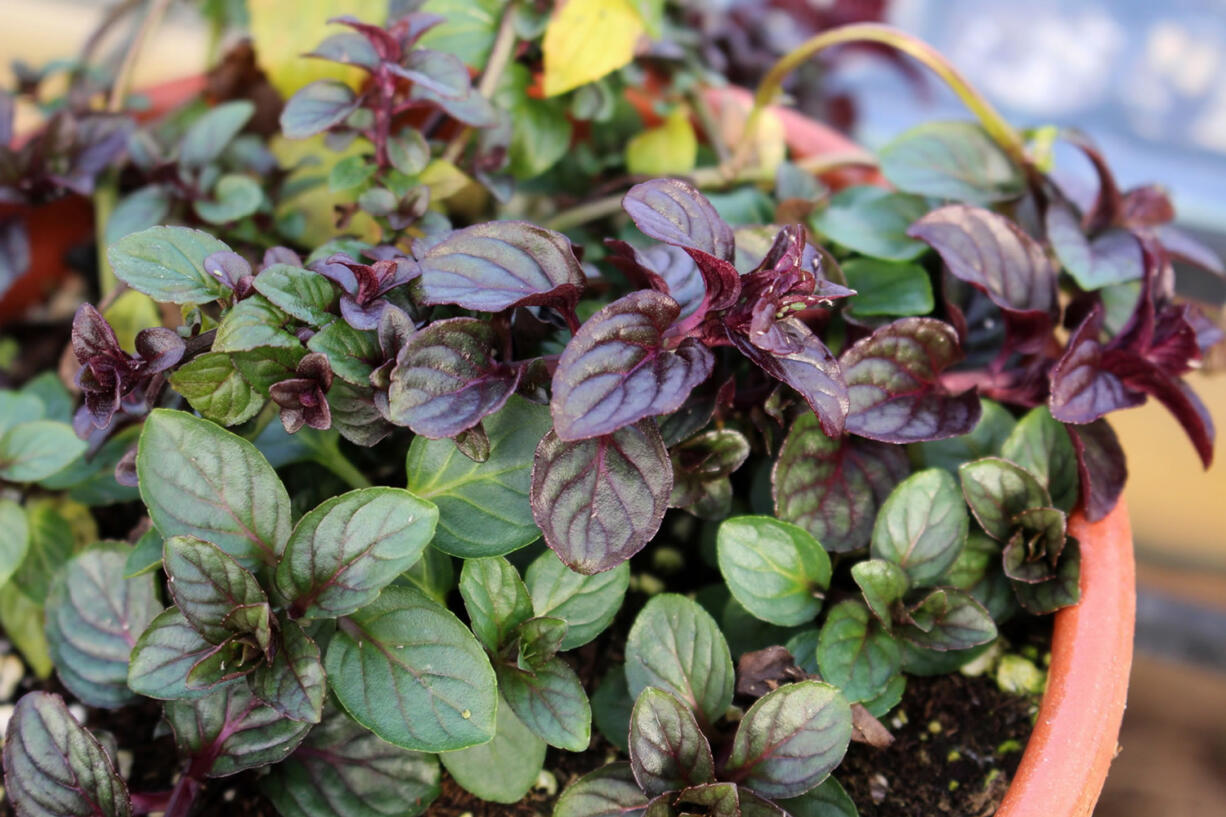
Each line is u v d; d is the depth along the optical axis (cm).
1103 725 32
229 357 31
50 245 43
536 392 31
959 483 36
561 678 32
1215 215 50
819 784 32
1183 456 48
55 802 31
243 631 30
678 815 31
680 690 32
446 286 30
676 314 31
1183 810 43
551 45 37
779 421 34
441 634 31
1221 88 57
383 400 30
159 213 38
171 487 31
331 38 34
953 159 38
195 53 49
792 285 31
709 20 46
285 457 34
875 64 51
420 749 30
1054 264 38
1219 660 46
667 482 31
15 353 42
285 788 33
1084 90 57
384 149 36
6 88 41
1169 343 35
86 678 33
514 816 33
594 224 41
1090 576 34
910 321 34
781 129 42
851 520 34
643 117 44
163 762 35
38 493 37
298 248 41
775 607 33
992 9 60
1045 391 36
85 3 52
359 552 30
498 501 32
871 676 33
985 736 34
